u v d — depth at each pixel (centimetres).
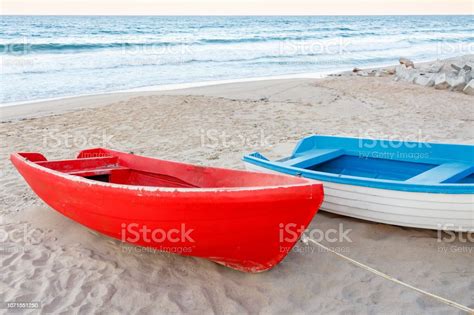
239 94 1338
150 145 809
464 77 1337
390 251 412
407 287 333
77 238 446
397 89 1364
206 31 4484
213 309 333
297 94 1316
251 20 7731
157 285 363
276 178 376
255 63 2331
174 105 1118
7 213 515
